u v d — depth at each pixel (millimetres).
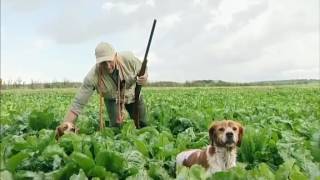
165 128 12875
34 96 39312
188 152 8180
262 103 24797
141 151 9172
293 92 42719
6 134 12656
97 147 8469
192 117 13609
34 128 12953
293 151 9094
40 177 6887
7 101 30188
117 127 11758
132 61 11414
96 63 10805
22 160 7551
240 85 86125
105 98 11602
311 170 7309
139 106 12086
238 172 6578
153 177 7016
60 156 7758
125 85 11477
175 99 29625
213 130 7746
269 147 9297
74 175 6449
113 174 7148
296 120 14070
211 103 24234
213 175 6203
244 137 9219
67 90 59594
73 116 11023
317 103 24734
